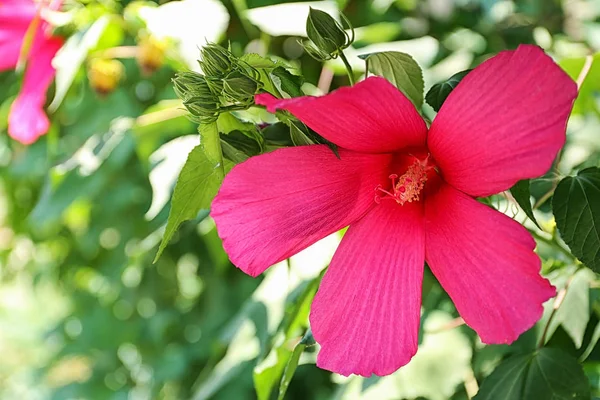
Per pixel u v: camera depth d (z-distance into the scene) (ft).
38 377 4.58
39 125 2.39
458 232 1.48
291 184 1.51
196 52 2.30
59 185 2.68
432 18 2.57
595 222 1.57
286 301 2.09
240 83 1.54
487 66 1.39
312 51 1.60
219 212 1.49
